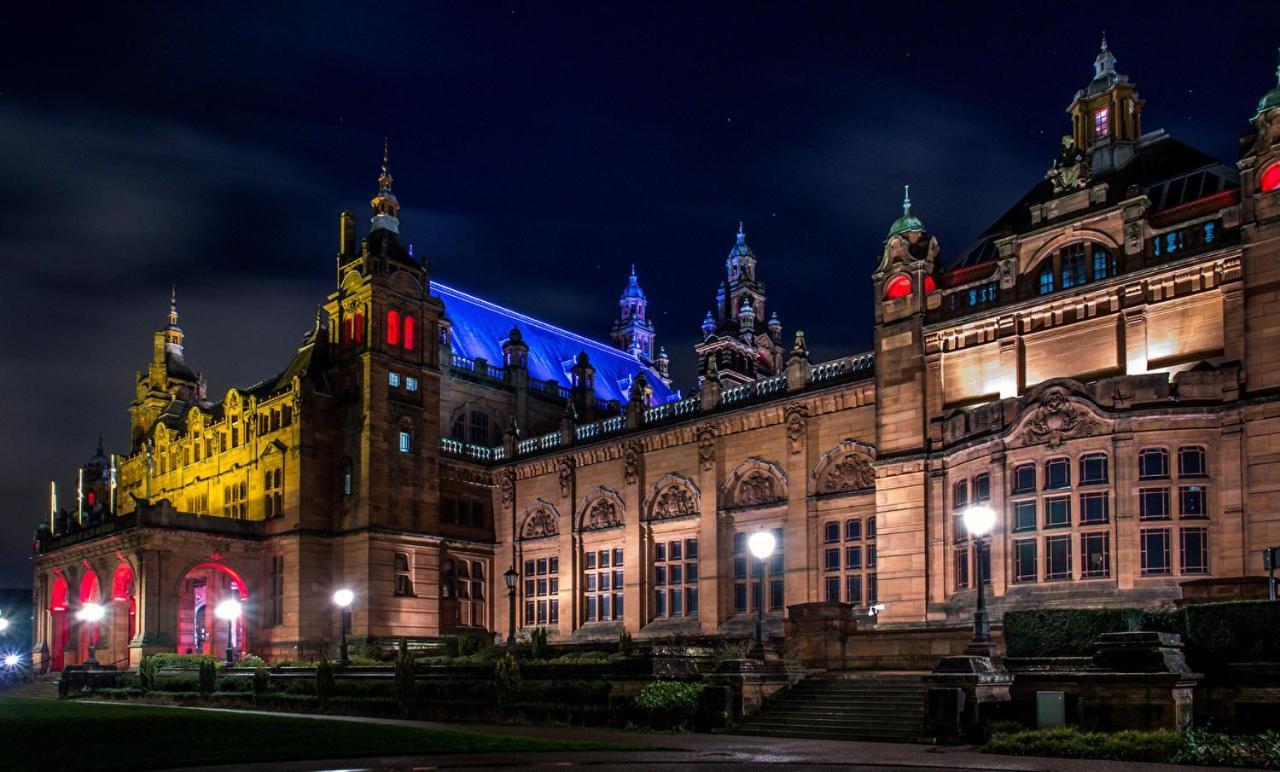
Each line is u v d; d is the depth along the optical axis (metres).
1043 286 43.66
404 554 63.12
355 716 40.41
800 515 52.28
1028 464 39.09
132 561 61.72
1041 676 27.05
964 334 45.28
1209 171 41.91
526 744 27.25
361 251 66.25
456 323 76.94
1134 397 36.88
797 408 53.09
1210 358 38.03
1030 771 21.33
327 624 62.50
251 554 64.31
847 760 23.88
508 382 74.94
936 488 44.25
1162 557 35.94
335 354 65.94
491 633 66.50
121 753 24.98
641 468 60.56
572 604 62.56
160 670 52.97
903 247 47.91
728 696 32.53
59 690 54.72
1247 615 25.81
